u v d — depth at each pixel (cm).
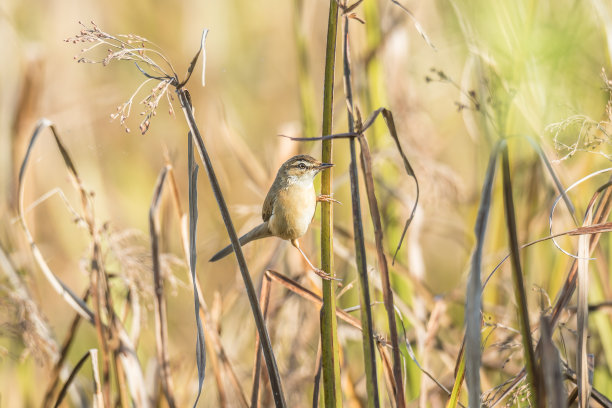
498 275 977
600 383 841
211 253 1330
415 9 1114
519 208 985
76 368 777
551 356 488
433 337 919
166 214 952
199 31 1736
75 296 815
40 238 1391
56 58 1525
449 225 1177
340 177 1050
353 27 998
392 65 1079
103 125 1575
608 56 777
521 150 949
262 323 589
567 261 897
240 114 1672
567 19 808
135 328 845
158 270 786
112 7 1709
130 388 813
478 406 488
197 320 599
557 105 760
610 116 648
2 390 1048
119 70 1672
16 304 848
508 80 807
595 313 809
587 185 893
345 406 902
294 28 1024
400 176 1052
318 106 1374
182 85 564
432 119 1220
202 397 1029
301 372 960
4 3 1498
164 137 1617
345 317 702
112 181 1509
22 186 779
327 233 598
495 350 880
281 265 1092
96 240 805
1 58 1215
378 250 554
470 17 841
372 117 539
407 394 943
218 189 578
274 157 1152
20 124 1046
